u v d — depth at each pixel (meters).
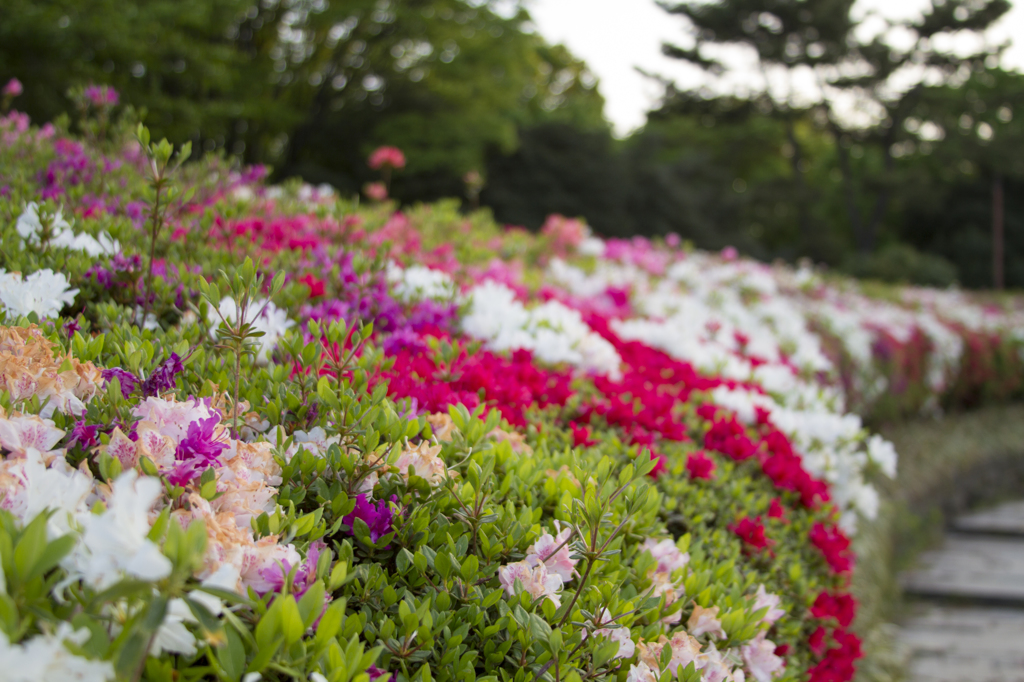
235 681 1.03
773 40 33.72
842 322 8.17
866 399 7.92
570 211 28.58
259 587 1.20
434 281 3.27
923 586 5.40
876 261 27.67
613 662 1.47
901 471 7.30
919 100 35.88
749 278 8.10
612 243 7.64
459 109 22.00
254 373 1.95
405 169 21.47
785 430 3.38
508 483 1.75
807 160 41.88
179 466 1.28
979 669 4.20
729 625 1.82
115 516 0.95
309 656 1.11
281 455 1.56
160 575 0.89
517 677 1.40
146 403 1.41
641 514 1.96
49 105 10.45
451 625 1.44
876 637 4.24
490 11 20.41
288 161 21.64
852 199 37.72
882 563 5.18
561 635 1.41
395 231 4.47
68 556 1.01
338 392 1.72
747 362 4.57
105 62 11.58
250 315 2.11
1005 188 38.09
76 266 2.36
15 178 3.02
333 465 1.55
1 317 1.83
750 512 2.57
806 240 37.66
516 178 28.25
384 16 19.38
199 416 1.40
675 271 7.42
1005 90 35.09
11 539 0.98
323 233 3.58
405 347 2.65
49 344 1.55
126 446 1.27
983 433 9.80
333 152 22.72
